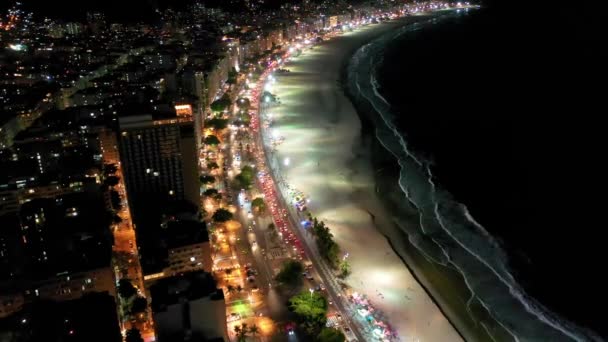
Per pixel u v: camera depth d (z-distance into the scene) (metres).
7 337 193.75
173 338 195.88
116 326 194.62
